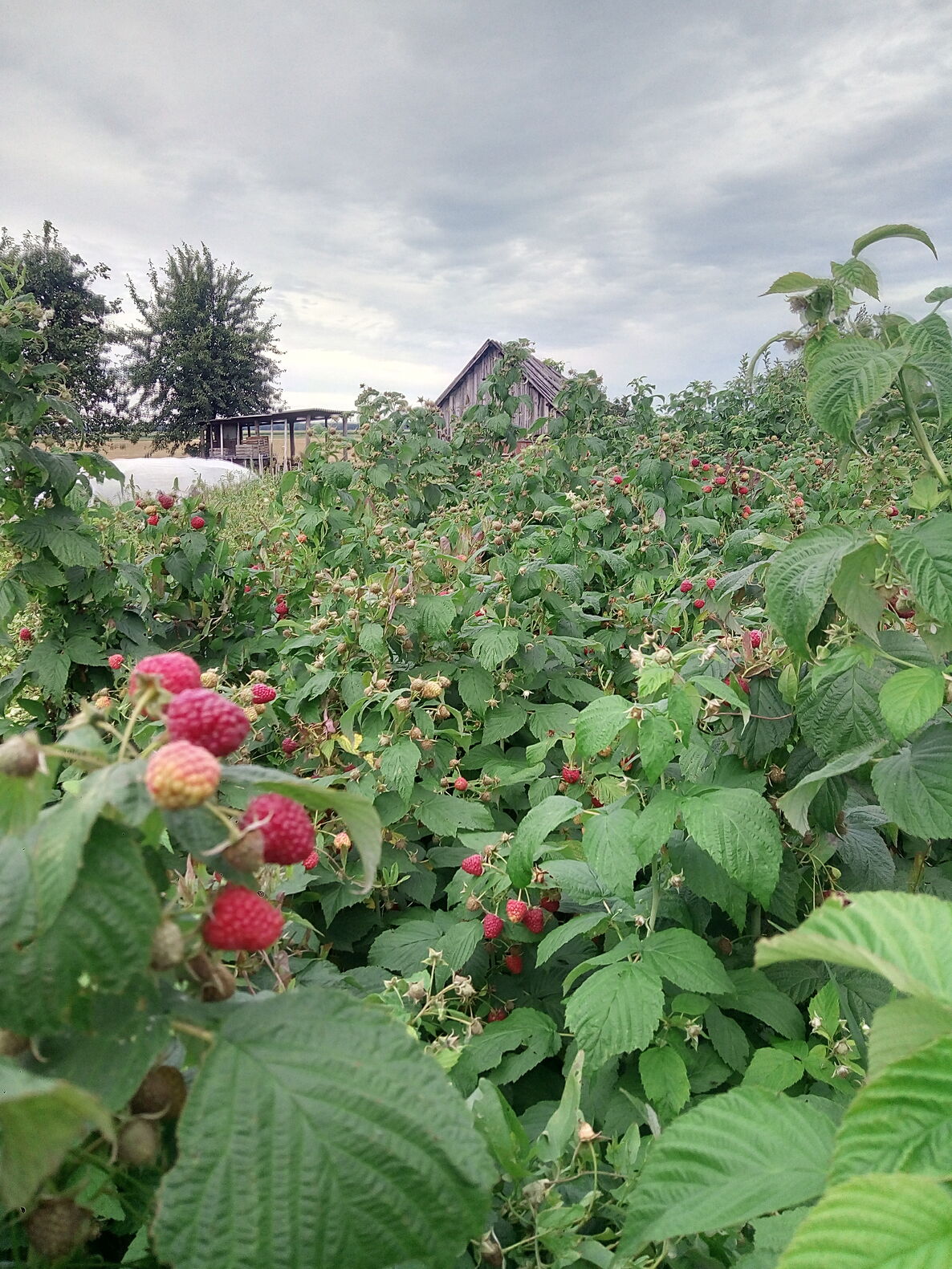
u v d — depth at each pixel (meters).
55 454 3.94
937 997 0.74
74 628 4.00
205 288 48.28
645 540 5.67
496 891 2.38
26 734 0.80
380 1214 0.80
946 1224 0.66
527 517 6.81
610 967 1.87
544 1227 1.30
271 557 5.19
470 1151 0.85
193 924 0.92
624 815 2.03
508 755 3.71
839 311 2.07
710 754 2.39
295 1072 0.84
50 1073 0.82
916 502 2.09
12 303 3.75
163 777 0.75
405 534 5.51
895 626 2.22
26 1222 0.88
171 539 4.64
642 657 1.98
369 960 2.54
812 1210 0.68
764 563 2.40
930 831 1.79
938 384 1.77
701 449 10.48
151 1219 0.97
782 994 2.08
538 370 15.76
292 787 0.91
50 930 0.73
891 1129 0.74
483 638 3.49
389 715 2.96
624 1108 1.91
